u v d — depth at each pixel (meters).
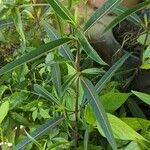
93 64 0.69
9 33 0.74
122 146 0.53
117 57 0.69
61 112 0.58
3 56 0.78
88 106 0.50
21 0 0.57
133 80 0.66
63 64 0.62
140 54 0.64
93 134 0.61
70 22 0.45
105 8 0.47
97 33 0.71
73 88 0.58
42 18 0.62
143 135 0.53
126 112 0.64
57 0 0.43
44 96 0.59
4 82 0.72
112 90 0.59
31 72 0.70
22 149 0.55
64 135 0.60
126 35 0.68
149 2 0.45
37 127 0.61
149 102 0.51
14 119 0.67
